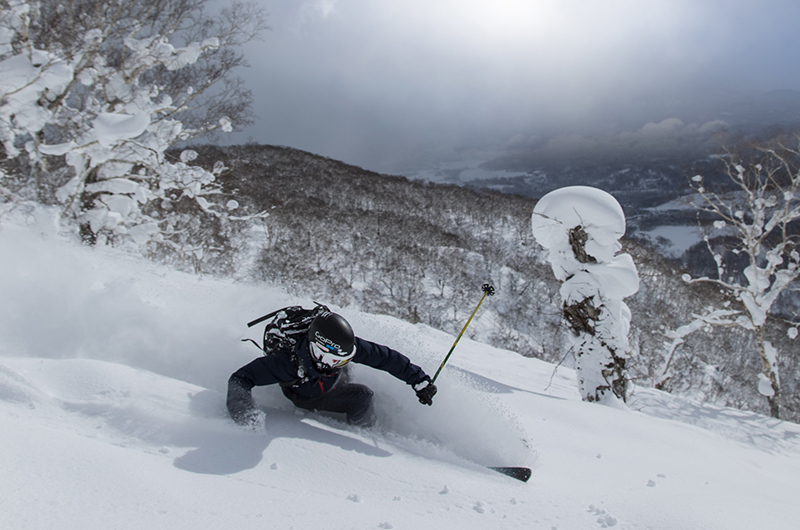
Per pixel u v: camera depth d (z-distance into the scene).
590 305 7.34
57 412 1.98
